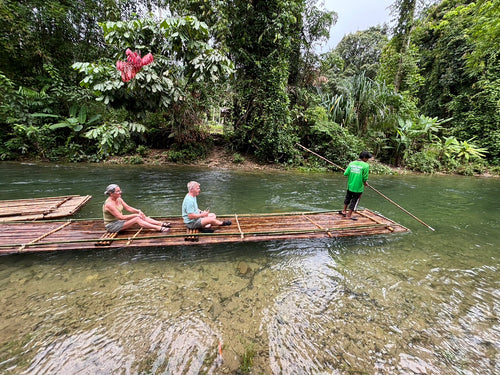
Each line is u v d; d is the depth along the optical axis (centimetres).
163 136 1038
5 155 847
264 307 212
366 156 382
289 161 965
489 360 167
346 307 215
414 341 181
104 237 300
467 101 1198
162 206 478
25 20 820
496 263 299
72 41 947
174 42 478
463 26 1196
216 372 152
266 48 837
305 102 1010
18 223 345
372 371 156
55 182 616
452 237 373
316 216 408
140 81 446
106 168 810
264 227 351
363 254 312
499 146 1091
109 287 232
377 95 1024
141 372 150
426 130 1021
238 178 750
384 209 511
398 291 239
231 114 944
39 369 150
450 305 221
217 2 682
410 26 1121
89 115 970
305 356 165
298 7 835
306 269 274
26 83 930
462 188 739
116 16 854
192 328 186
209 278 252
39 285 231
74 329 182
